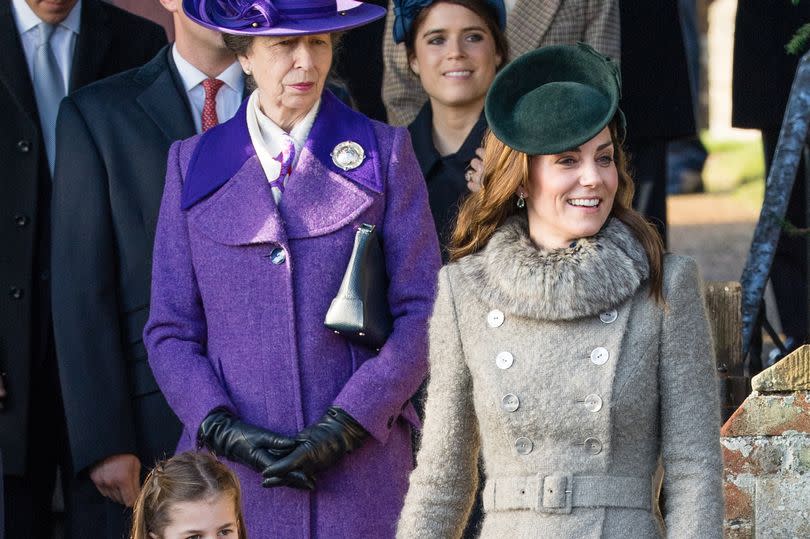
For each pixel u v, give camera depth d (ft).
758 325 76.59
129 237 64.54
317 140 58.13
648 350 46.83
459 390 49.26
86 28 73.97
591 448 46.75
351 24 57.31
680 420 46.55
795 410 57.77
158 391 64.39
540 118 47.26
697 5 177.99
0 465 61.21
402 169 58.54
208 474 51.88
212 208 57.62
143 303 64.49
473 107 73.72
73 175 65.00
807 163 77.41
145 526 52.06
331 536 55.62
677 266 47.37
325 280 56.59
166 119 66.13
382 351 56.29
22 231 69.77
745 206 160.25
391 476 56.90
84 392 63.41
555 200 47.67
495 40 73.72
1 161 70.18
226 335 56.90
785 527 57.72
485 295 48.21
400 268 57.47
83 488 65.72
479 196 49.62
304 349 56.13
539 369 47.26
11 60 71.26
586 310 46.93
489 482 48.32
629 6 87.92
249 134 58.44
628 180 48.96
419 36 73.87
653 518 46.75
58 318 64.23
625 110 88.17
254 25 57.21
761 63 90.74
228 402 55.88
